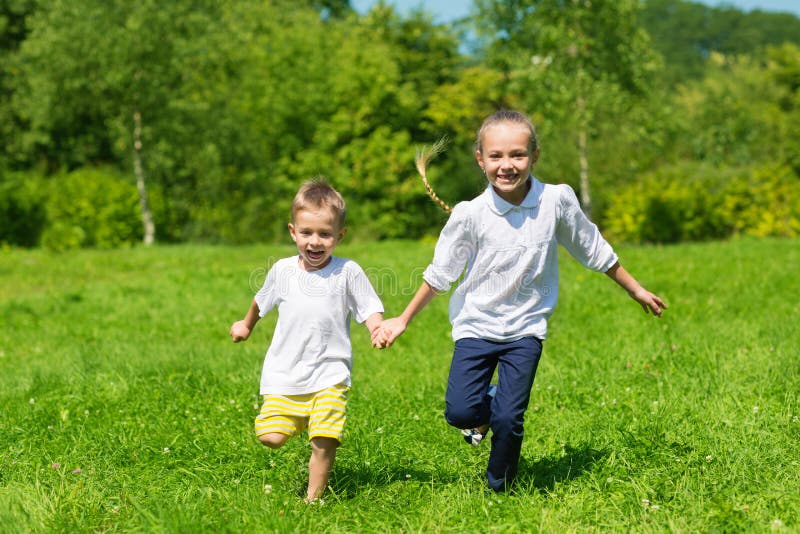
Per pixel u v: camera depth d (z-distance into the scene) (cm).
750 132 3425
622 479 383
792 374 534
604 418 479
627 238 2248
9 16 3234
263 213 2842
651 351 636
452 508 356
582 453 421
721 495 352
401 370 674
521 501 358
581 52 2059
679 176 2319
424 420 503
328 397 368
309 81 3130
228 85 2811
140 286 1302
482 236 376
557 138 2420
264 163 2964
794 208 2119
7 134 3016
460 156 3406
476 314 380
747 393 504
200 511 348
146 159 2678
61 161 3244
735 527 318
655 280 1068
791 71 4012
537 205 374
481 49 2305
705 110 3644
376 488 387
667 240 2212
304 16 3344
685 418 460
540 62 2077
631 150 2564
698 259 1348
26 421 515
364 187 3098
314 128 3161
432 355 738
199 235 2806
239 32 2650
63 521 340
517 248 371
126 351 755
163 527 322
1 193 2480
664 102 2195
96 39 2358
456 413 378
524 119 370
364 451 439
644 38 2083
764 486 363
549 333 781
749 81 4141
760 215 2175
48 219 2498
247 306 1083
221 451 447
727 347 630
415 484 391
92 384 609
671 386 531
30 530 332
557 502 359
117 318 1038
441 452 445
